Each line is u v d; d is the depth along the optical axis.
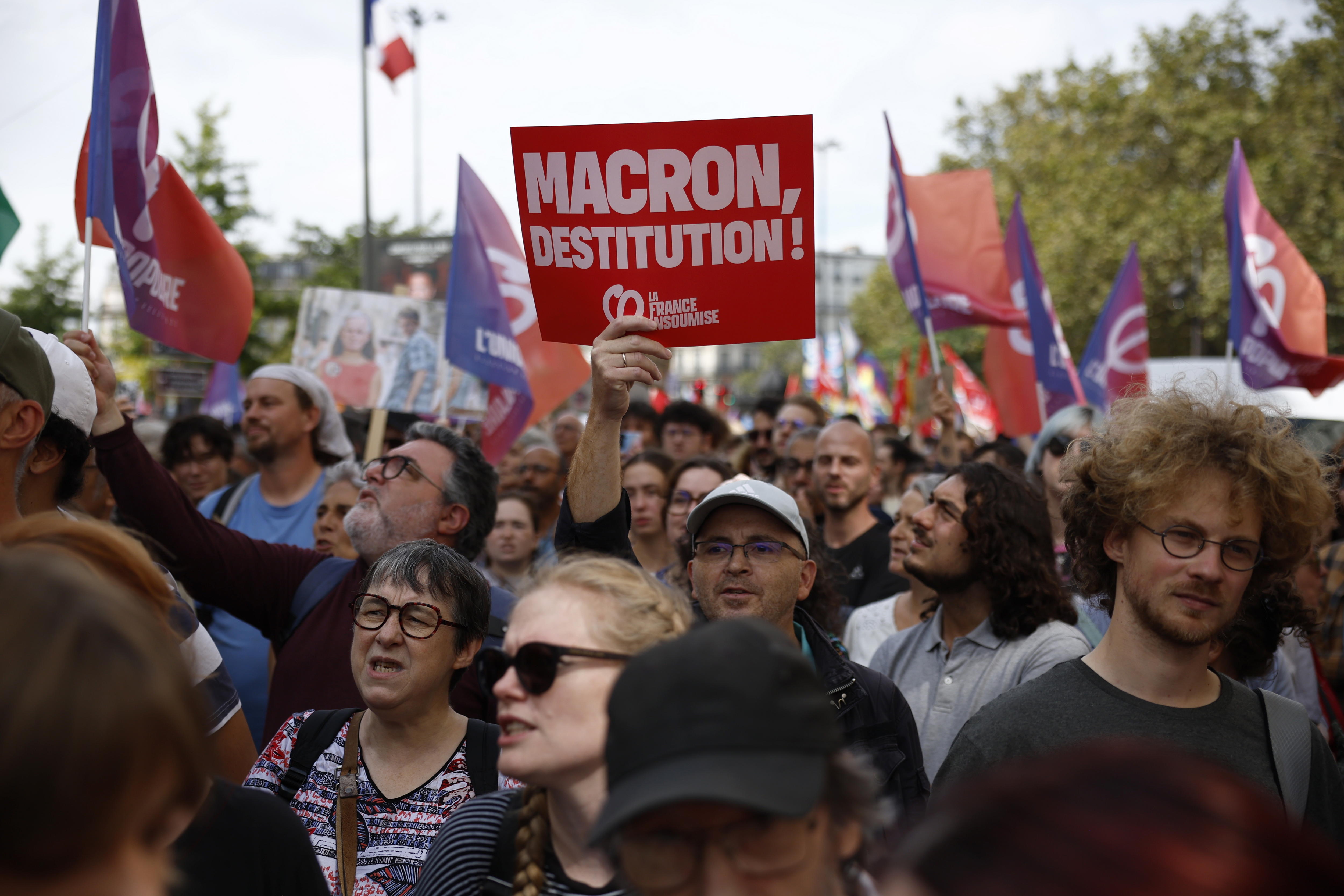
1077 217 27.52
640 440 8.84
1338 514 3.74
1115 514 2.26
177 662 1.06
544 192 3.07
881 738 2.80
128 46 3.71
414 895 1.89
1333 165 23.39
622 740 1.18
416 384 6.67
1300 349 6.55
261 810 1.80
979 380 34.84
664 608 1.82
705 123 3.00
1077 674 2.31
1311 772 2.19
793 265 3.05
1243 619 3.02
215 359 4.14
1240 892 0.50
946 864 0.58
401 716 2.52
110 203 3.62
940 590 3.51
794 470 6.46
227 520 5.07
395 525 3.50
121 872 0.99
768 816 1.13
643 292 3.08
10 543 1.61
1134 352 8.00
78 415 2.60
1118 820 0.54
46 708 0.93
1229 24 26.55
